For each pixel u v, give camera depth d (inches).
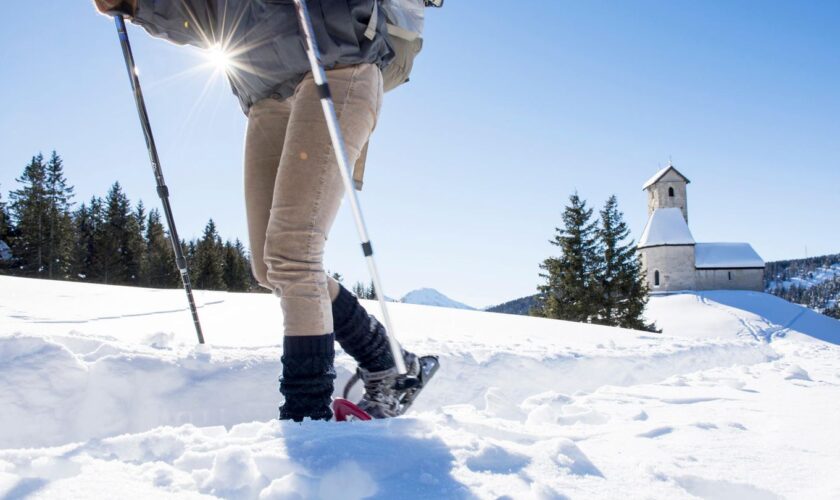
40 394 71.9
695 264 2246.6
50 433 71.6
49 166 1631.4
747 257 2271.2
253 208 75.5
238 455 39.1
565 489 37.2
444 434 48.0
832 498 38.0
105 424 75.6
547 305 1278.3
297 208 61.5
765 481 41.9
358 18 63.7
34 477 34.0
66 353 77.0
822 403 81.7
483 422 57.1
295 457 39.8
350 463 39.0
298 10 60.0
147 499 31.4
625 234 1277.1
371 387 69.7
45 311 191.3
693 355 190.4
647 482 39.9
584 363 141.3
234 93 81.4
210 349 98.0
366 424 50.8
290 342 59.8
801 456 49.0
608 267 1270.9
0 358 73.0
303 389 59.1
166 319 193.6
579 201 1280.8
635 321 1253.1
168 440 45.8
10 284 280.2
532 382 125.7
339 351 107.3
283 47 64.8
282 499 34.5
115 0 70.4
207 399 84.0
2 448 68.1
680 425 62.7
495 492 36.1
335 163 63.5
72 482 33.4
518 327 281.4
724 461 46.9
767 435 58.4
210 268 1873.8
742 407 80.7
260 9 64.7
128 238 1665.8
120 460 42.6
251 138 76.1
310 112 63.5
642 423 64.1
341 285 69.8
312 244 61.6
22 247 1551.4
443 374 113.7
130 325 167.5
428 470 39.8
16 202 1631.4
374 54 66.4
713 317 1649.9
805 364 169.2
